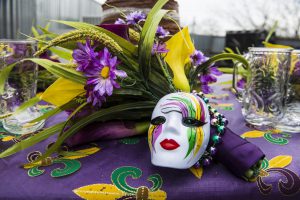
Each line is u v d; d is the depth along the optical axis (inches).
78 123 16.2
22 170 14.6
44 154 15.2
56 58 22.7
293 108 23.2
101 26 18.2
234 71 33.3
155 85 17.7
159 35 19.3
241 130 21.6
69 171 14.5
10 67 18.4
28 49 21.1
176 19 27.6
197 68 21.4
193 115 14.3
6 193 12.8
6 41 20.8
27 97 21.7
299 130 21.2
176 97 15.1
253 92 23.3
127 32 18.8
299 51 22.9
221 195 13.3
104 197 12.8
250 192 13.5
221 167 15.0
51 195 12.6
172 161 13.4
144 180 13.7
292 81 22.9
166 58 19.0
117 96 17.6
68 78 15.7
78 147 17.8
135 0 26.9
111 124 18.8
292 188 13.9
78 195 12.7
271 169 14.8
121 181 13.6
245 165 13.5
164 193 13.1
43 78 29.0
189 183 13.6
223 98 34.6
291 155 16.5
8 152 14.9
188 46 19.9
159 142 13.8
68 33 15.0
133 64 17.1
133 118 18.9
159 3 17.6
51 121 23.2
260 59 22.9
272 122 22.7
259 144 18.4
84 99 17.1
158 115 14.7
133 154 16.7
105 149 17.4
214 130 14.9
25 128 20.6
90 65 15.1
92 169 14.7
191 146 13.6
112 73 15.0
